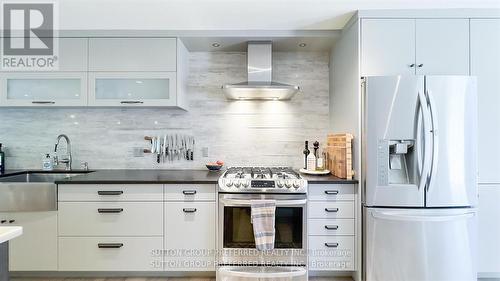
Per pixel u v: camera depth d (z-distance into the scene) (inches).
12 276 94.0
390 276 86.1
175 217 91.9
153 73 103.5
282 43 110.7
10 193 90.4
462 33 89.3
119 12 89.8
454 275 84.8
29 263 91.2
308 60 119.0
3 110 119.0
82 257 91.5
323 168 113.8
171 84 103.8
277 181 89.0
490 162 89.8
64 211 91.0
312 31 103.5
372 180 86.3
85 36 102.8
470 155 85.0
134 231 91.8
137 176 100.3
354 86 92.4
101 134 119.6
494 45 89.4
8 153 118.7
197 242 92.0
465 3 85.5
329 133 119.1
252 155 120.1
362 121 89.0
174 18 94.1
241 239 89.0
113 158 119.9
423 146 83.4
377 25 89.1
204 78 119.7
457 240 85.0
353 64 93.1
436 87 84.1
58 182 90.4
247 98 118.4
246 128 120.0
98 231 91.5
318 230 92.2
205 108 120.0
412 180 86.4
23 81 105.3
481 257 89.9
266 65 107.9
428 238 84.9
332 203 92.2
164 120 120.0
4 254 43.8
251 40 107.3
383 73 89.1
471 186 85.2
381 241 86.2
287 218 89.2
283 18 94.4
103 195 91.4
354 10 89.2
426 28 89.1
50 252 91.1
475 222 85.7
